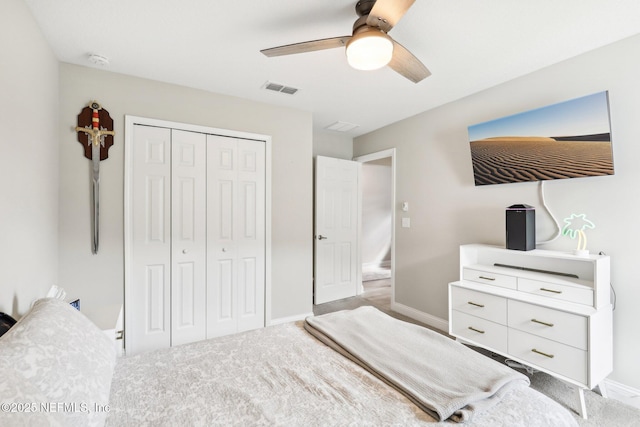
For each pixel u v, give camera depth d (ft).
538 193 7.67
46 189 6.31
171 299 8.62
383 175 18.92
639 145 6.09
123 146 8.00
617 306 6.36
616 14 5.45
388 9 4.46
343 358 4.71
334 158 13.70
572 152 6.79
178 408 3.44
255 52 6.88
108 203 7.84
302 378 4.10
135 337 8.17
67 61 7.29
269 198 10.09
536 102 7.70
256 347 5.08
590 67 6.73
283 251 10.48
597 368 5.75
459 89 8.86
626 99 6.24
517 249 7.38
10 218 4.48
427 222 10.73
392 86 8.71
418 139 11.10
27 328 2.93
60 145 7.29
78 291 7.50
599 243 6.63
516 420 3.26
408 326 5.66
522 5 5.21
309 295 11.06
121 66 7.56
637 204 6.13
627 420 5.56
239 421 3.24
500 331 7.03
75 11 5.40
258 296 9.97
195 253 8.94
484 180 8.63
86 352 3.24
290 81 8.42
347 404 3.55
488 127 8.28
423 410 3.44
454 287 8.06
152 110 8.35
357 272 14.48
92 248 7.64
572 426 3.37
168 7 5.32
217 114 9.25
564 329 5.92
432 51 6.74
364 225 20.13
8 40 4.43
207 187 9.12
